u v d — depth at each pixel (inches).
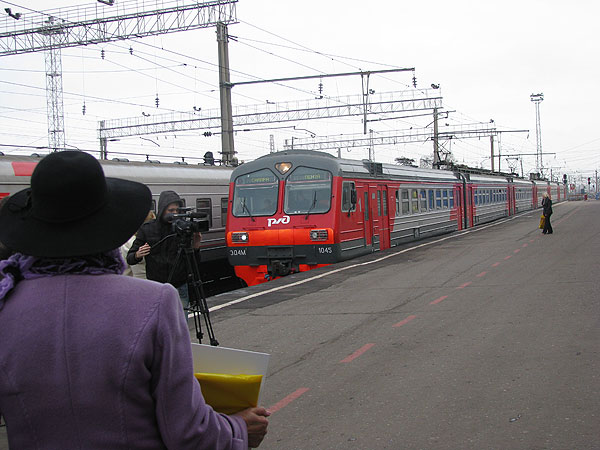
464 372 248.8
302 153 634.2
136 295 74.7
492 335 308.3
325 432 195.2
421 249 772.6
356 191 657.0
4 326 72.0
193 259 260.1
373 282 517.7
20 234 75.4
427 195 963.3
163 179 658.2
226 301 458.0
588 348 273.0
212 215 735.7
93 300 73.1
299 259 603.2
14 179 495.8
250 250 617.9
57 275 74.9
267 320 378.3
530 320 337.7
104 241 75.7
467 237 962.7
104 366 70.6
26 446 71.9
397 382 241.3
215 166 772.6
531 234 959.6
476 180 1343.5
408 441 184.1
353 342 311.0
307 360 281.6
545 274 512.7
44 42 898.7
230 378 89.0
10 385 70.7
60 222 74.9
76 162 74.2
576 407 203.6
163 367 73.6
